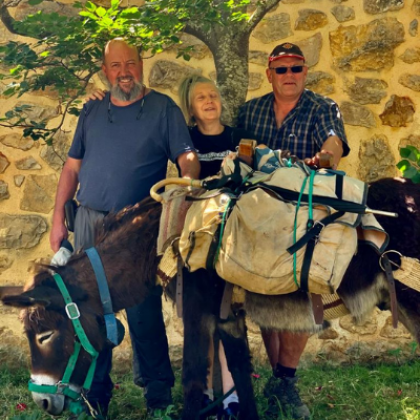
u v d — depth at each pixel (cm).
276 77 460
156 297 451
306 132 461
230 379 445
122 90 449
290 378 462
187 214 411
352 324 532
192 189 423
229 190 409
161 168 454
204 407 442
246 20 474
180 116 450
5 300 392
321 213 394
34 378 404
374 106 537
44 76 474
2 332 528
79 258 417
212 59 540
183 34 538
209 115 452
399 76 535
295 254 388
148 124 448
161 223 414
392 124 537
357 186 399
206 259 401
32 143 536
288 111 466
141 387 487
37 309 400
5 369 522
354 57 536
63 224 464
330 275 385
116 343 408
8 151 536
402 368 512
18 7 532
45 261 416
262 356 530
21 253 535
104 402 458
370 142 538
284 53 457
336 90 539
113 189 445
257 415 425
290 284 390
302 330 416
